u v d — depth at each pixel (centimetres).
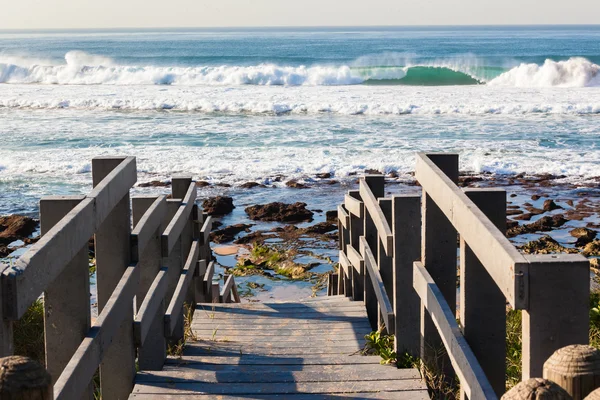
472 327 331
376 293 565
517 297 228
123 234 407
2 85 4369
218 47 9150
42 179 1922
